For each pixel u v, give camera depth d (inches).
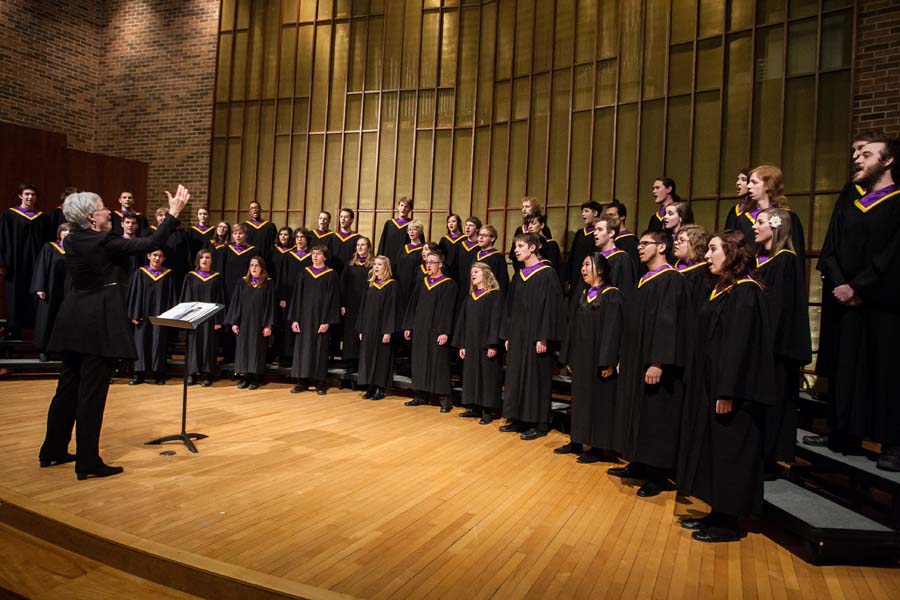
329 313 250.7
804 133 233.0
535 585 91.6
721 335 112.0
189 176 395.2
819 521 106.3
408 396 253.6
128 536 101.6
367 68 351.9
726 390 106.5
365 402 234.4
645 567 99.9
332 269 256.1
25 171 337.1
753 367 107.2
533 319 187.2
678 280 135.2
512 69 309.0
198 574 91.9
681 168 261.4
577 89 290.2
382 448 167.3
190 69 397.4
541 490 137.6
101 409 134.4
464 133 324.2
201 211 315.6
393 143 343.6
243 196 383.2
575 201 289.0
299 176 369.7
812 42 232.2
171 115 401.4
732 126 249.8
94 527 105.1
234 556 96.6
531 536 110.8
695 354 118.2
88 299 132.5
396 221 275.7
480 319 206.8
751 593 92.1
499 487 138.6
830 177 226.4
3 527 115.3
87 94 416.8
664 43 267.3
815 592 93.3
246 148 382.9
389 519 116.0
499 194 312.5
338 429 187.5
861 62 220.7
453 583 91.0
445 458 160.1
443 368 222.5
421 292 229.6
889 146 128.1
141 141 408.5
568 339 170.1
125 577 97.4
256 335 254.7
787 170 236.4
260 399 232.7
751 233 154.6
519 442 181.0
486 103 318.7
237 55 386.6
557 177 294.5
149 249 135.6
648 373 132.0
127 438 168.6
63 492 123.0
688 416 119.0
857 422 124.2
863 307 125.1
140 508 116.2
